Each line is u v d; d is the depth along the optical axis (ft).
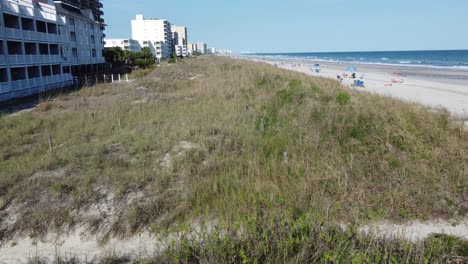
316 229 16.51
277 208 20.08
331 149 29.58
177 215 20.89
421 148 28.84
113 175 24.58
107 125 40.11
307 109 40.24
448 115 38.91
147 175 24.99
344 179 23.85
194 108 48.62
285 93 50.49
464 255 16.78
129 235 19.70
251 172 26.25
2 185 23.48
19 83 78.54
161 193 23.02
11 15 82.12
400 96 74.49
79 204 21.77
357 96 50.85
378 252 14.43
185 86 78.28
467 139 31.42
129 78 117.08
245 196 22.30
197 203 21.86
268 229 16.46
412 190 22.76
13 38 79.82
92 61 173.78
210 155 29.04
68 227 20.26
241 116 41.47
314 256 15.15
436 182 23.95
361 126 33.53
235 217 18.63
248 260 14.25
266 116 41.39
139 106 51.65
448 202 22.09
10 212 21.35
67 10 145.79
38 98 74.28
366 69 196.65
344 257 14.66
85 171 25.76
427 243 16.93
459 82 112.47
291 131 35.35
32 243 19.29
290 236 15.64
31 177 25.22
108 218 20.76
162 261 15.97
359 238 16.01
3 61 73.82
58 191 22.72
